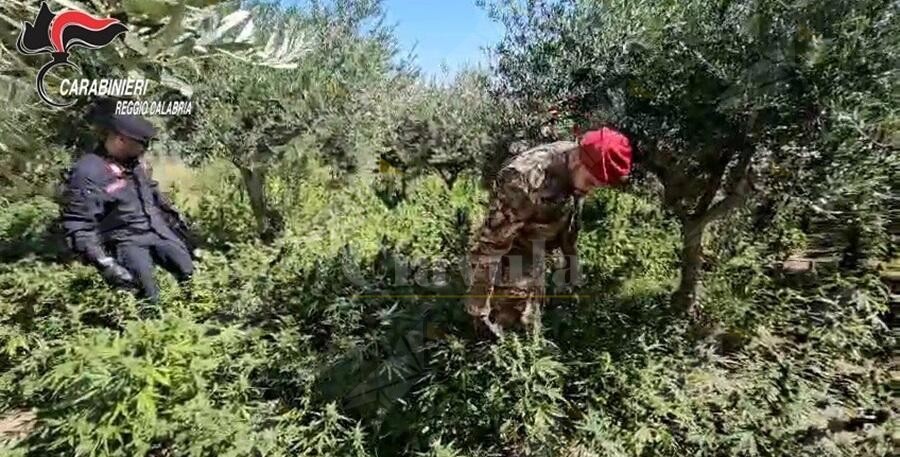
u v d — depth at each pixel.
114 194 3.99
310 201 7.05
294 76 6.01
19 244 4.79
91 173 3.90
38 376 3.35
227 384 3.06
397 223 5.88
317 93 6.09
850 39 2.57
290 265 4.24
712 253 4.26
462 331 3.33
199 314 3.85
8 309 4.00
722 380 3.10
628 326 3.47
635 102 3.43
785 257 4.14
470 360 3.01
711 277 3.98
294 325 3.56
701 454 2.76
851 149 2.73
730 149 3.25
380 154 8.22
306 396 3.09
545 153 2.86
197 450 2.64
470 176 8.25
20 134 3.66
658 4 3.39
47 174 5.09
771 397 2.98
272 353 3.37
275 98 5.83
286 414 2.93
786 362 3.17
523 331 3.24
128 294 3.80
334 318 3.41
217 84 5.67
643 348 3.19
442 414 2.89
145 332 2.87
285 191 7.12
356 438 2.79
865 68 2.60
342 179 7.31
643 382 2.98
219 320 3.80
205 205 6.57
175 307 3.92
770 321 3.67
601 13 3.77
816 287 3.84
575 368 3.09
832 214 3.15
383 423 3.04
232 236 5.97
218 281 4.17
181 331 2.93
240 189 6.91
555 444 2.83
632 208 5.55
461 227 4.79
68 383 2.79
